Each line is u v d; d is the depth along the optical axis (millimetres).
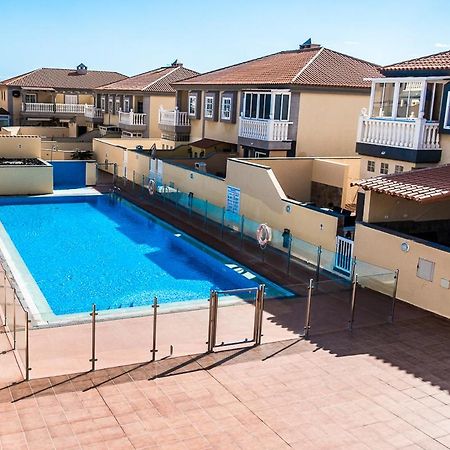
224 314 13750
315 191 27578
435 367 12438
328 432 9656
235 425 9766
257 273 19844
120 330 13578
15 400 10273
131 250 23875
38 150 37531
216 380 11391
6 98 59938
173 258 22938
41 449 8859
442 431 9844
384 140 22000
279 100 29344
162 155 36031
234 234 25016
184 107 40750
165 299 17922
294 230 21891
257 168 24078
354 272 16266
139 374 11492
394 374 12008
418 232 19516
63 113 58000
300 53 36219
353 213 24797
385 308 15141
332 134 30750
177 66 52906
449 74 20156
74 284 19359
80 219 29156
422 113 20531
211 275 20844
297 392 11031
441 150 20953
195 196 29453
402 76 22078
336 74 31344
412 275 16562
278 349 13016
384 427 9891
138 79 52500
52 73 63000
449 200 19625
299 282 18797
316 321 14562
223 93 34625
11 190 32656
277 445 9219
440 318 15570
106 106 53500
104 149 41781
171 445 9102
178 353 12523
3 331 13406
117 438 9234
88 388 10828
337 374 11891
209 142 35906
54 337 13055
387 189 17312
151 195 32750
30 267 21031
